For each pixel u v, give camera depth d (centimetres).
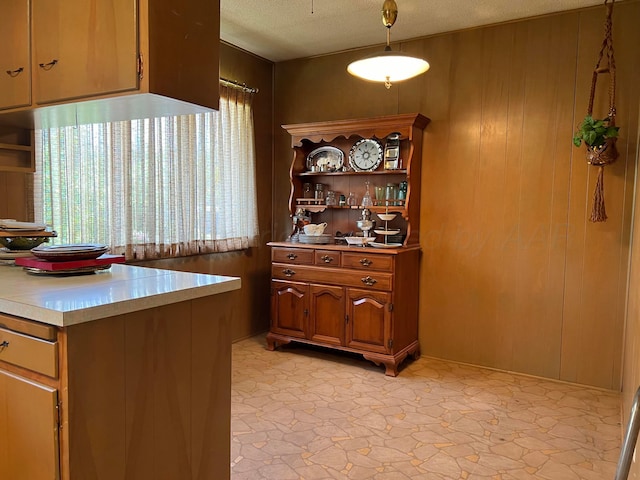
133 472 154
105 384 144
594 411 280
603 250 310
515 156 335
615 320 309
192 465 176
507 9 312
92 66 175
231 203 391
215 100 193
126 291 160
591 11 307
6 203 248
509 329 343
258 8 313
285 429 253
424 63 251
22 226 220
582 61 312
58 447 137
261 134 429
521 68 330
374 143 379
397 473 213
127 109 194
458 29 348
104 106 189
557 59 319
